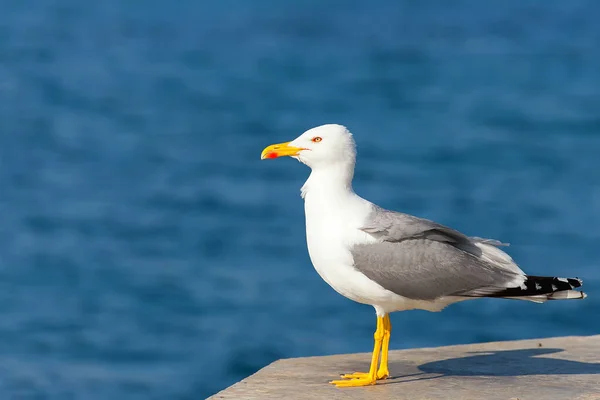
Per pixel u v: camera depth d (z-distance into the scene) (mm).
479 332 23438
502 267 10336
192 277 27578
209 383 21641
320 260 10547
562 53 67812
